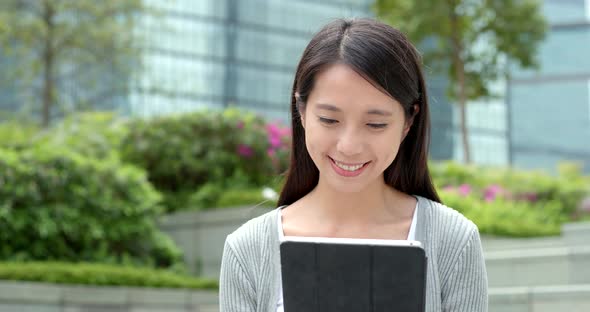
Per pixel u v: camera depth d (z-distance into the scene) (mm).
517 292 5246
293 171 2021
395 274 1580
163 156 8477
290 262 1625
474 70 18109
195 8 26219
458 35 17484
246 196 7789
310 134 1736
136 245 7172
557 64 22578
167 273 6707
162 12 18141
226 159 8531
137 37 17641
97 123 8992
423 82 1823
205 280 6680
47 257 6562
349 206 1876
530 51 17734
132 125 8641
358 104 1673
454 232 1840
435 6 17031
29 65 17312
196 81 25656
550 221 9586
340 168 1735
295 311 1628
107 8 16609
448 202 8695
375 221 1881
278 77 27500
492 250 7727
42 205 6555
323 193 1896
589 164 22078
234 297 1895
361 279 1592
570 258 6316
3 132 7980
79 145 8031
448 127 26812
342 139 1689
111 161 7246
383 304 1589
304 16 28375
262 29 27469
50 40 16453
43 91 17234
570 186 10953
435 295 1789
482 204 9219
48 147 6828
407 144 1926
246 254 1902
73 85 20188
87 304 5836
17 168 6457
